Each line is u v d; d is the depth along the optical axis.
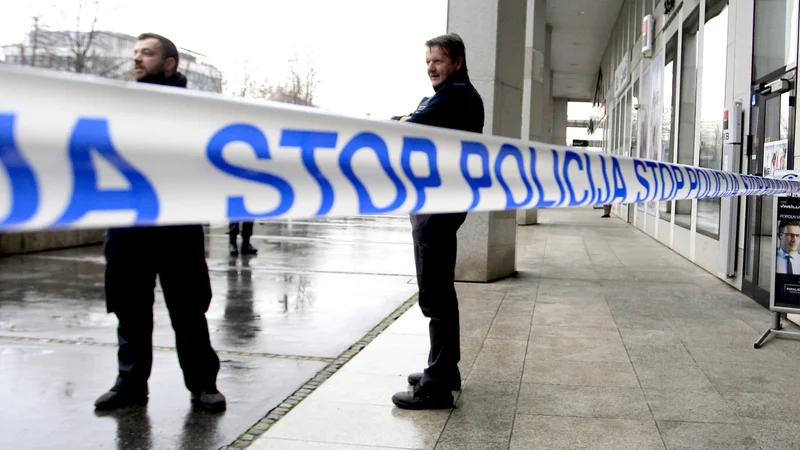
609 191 1.84
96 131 0.60
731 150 7.13
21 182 0.54
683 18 11.29
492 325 5.48
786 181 4.56
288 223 17.86
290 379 4.09
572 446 3.00
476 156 1.24
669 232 12.13
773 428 3.23
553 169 1.53
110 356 4.55
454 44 3.24
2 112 0.53
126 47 24.91
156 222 0.65
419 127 1.13
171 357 4.54
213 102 0.74
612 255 10.83
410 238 13.59
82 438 3.15
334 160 0.90
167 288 3.46
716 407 3.52
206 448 3.03
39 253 10.19
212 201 0.72
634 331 5.30
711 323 5.62
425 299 3.46
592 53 33.44
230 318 5.88
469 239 7.70
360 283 7.82
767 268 6.39
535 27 14.70
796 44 5.64
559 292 7.12
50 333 5.18
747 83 7.06
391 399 3.64
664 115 13.38
